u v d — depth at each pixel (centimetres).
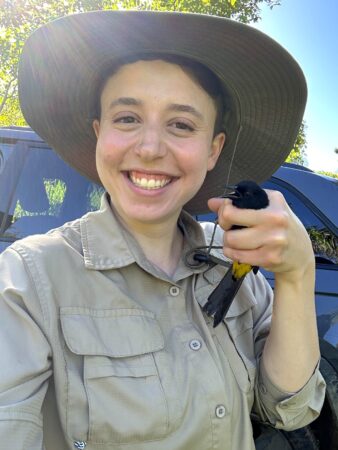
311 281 42
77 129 54
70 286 40
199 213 62
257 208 37
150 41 41
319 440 65
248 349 47
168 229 47
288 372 44
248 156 57
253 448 43
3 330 35
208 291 47
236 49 44
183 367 40
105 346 38
